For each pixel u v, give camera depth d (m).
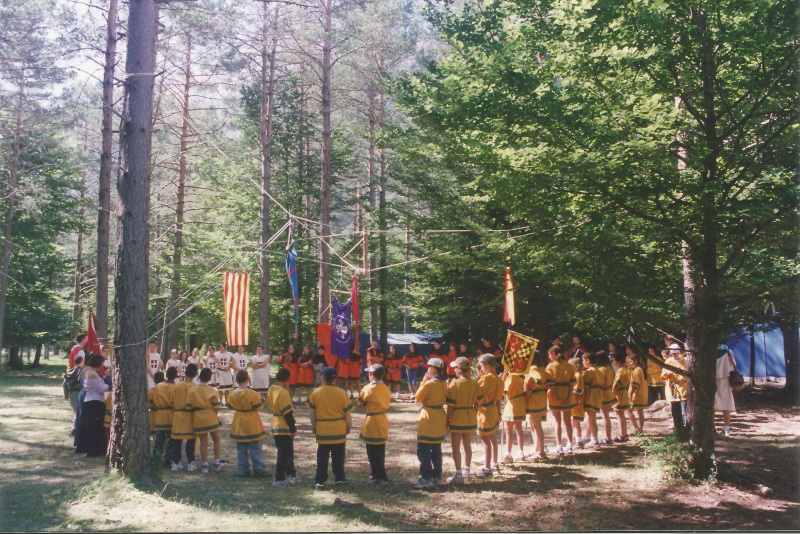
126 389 8.16
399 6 23.17
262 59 21.50
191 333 30.02
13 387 21.52
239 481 8.48
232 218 25.17
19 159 25.42
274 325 28.55
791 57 7.21
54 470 8.71
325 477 8.17
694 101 7.98
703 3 7.11
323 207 20.11
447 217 15.95
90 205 29.81
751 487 8.18
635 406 11.89
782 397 17.17
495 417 9.01
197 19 17.14
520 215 8.32
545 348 20.09
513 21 8.21
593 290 7.88
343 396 8.34
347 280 29.25
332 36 19.75
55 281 37.41
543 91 7.07
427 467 8.16
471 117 7.39
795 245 8.00
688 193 7.25
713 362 8.59
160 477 8.38
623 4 6.87
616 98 7.35
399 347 30.58
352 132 30.20
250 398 8.82
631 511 7.17
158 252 24.72
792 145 7.46
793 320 11.29
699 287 8.27
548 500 7.61
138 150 8.59
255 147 28.48
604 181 7.30
